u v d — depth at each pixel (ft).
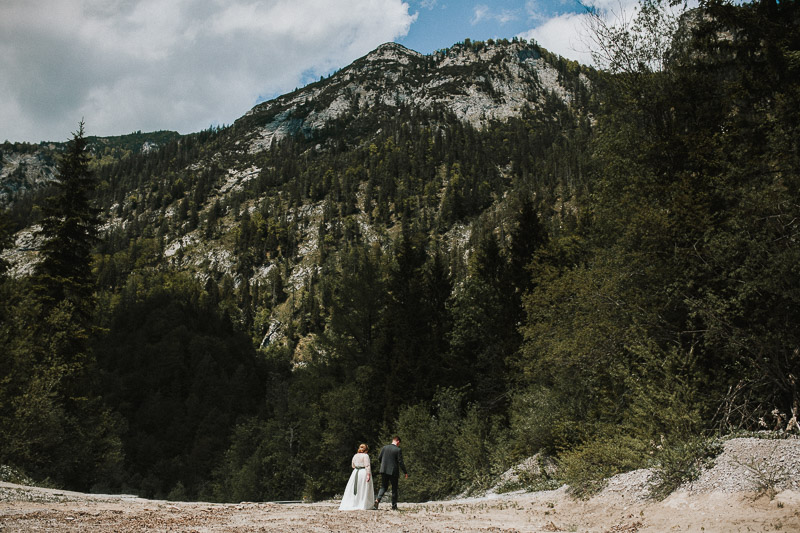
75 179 96.84
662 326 53.16
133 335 293.23
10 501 31.58
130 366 262.06
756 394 43.34
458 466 69.00
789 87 48.57
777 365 41.47
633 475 35.22
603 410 51.98
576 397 60.13
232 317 524.11
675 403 37.47
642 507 30.32
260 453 150.41
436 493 69.26
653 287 53.67
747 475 27.81
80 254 96.32
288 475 139.03
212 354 291.58
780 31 53.72
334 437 107.65
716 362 49.39
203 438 206.08
